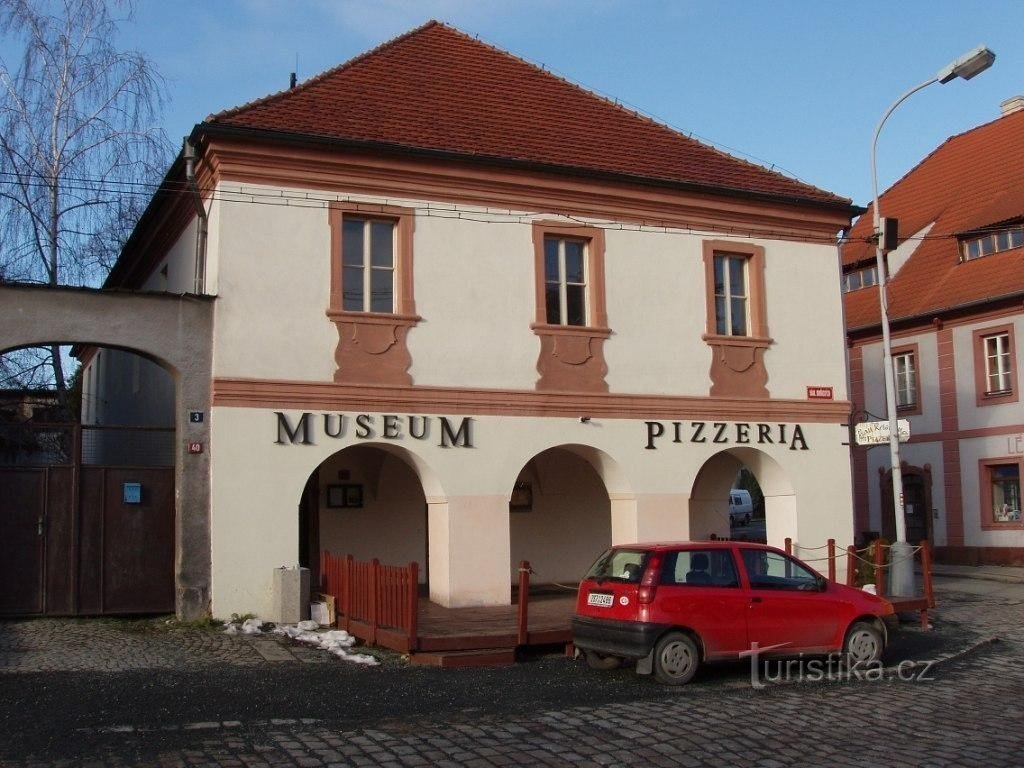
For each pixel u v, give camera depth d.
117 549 15.33
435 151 16.72
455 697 10.70
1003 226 30.69
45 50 23.75
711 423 18.81
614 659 12.70
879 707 10.53
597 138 19.56
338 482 19.00
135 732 8.70
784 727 9.51
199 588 14.97
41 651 12.52
